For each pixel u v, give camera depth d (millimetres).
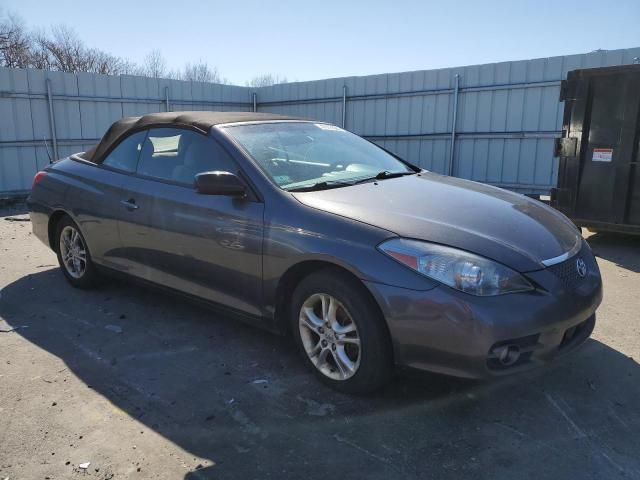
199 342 3805
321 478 2387
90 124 12023
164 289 3998
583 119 6629
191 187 3689
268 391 3129
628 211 6512
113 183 4250
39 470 2438
